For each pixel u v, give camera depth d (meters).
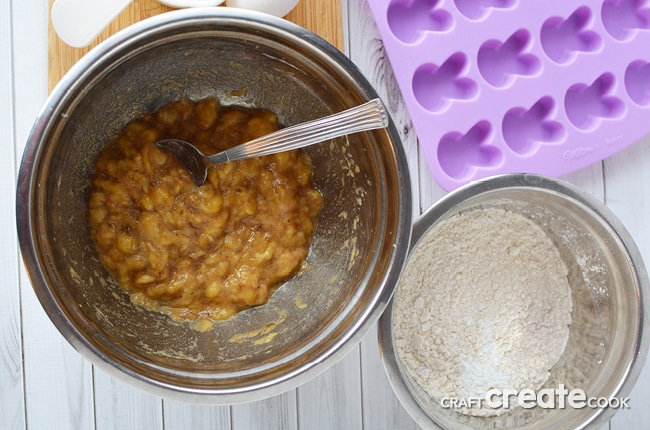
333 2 0.61
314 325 0.58
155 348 0.56
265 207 0.60
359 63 0.66
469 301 0.64
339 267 0.59
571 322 0.65
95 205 0.58
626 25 0.68
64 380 0.64
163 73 0.57
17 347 0.64
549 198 0.60
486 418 0.63
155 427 0.65
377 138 0.55
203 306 0.59
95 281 0.57
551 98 0.66
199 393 0.53
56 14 0.54
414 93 0.66
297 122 0.61
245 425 0.65
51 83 0.58
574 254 0.64
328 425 0.66
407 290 0.63
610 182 0.69
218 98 0.60
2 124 0.63
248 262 0.59
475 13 0.66
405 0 0.65
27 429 0.64
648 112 0.67
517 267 0.64
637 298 0.60
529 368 0.64
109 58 0.52
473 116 0.65
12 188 0.63
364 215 0.58
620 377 0.60
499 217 0.64
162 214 0.58
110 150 0.58
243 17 0.52
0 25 0.63
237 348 0.58
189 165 0.59
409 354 0.62
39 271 0.52
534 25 0.66
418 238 0.57
